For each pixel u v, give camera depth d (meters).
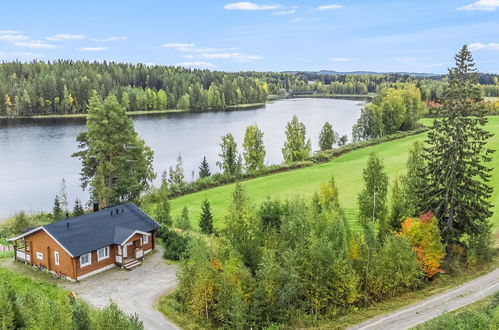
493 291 30.47
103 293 31.42
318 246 27.84
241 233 31.05
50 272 34.75
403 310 28.09
